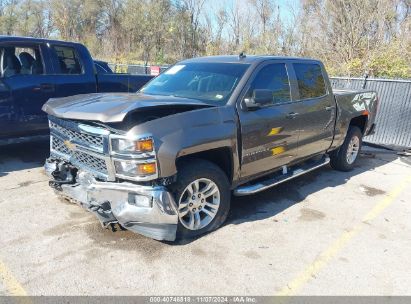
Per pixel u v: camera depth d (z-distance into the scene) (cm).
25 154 685
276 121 468
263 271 357
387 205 529
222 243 400
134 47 3167
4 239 390
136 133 343
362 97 666
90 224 427
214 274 348
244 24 2434
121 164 353
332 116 582
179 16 2847
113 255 368
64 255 365
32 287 319
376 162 757
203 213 416
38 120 621
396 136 941
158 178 355
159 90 487
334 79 1021
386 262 384
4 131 591
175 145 358
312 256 387
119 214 363
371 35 1752
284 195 548
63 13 3628
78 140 385
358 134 679
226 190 421
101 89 689
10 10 3778
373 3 1772
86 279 332
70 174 411
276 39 2178
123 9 3312
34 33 3838
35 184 539
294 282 344
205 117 390
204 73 480
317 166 570
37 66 625
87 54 677
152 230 370
